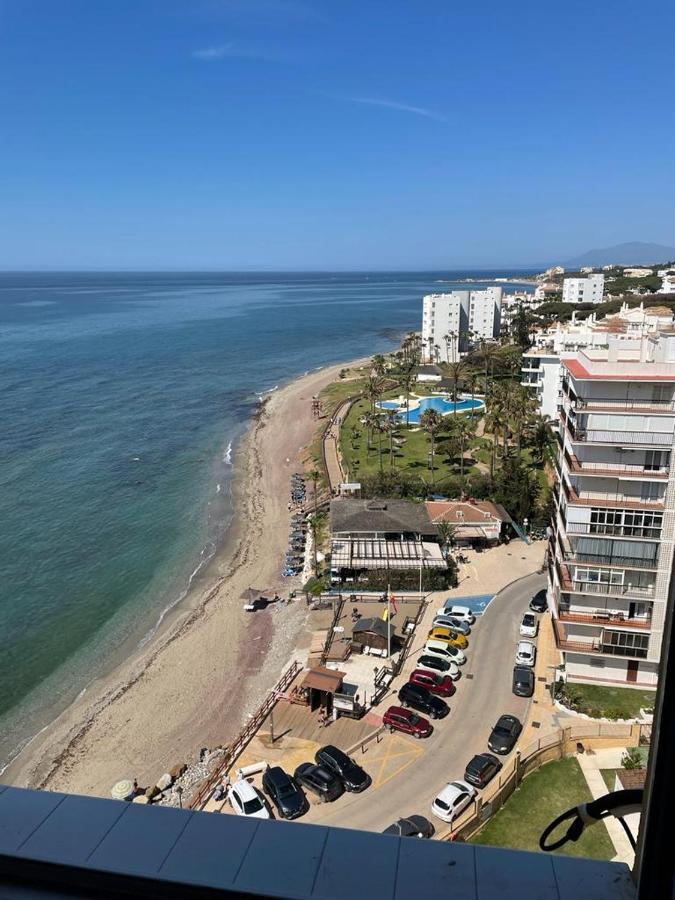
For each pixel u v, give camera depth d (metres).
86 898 4.64
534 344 130.25
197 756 38.47
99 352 183.75
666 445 34.91
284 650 48.00
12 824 5.01
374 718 37.88
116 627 53.41
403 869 4.53
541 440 82.25
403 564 54.66
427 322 165.50
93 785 36.78
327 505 75.38
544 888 4.34
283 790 31.55
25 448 99.00
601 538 36.50
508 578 54.91
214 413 122.44
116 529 71.81
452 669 41.34
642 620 37.75
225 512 76.88
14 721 42.78
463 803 30.25
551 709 37.75
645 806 4.12
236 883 4.48
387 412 111.19
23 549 66.44
